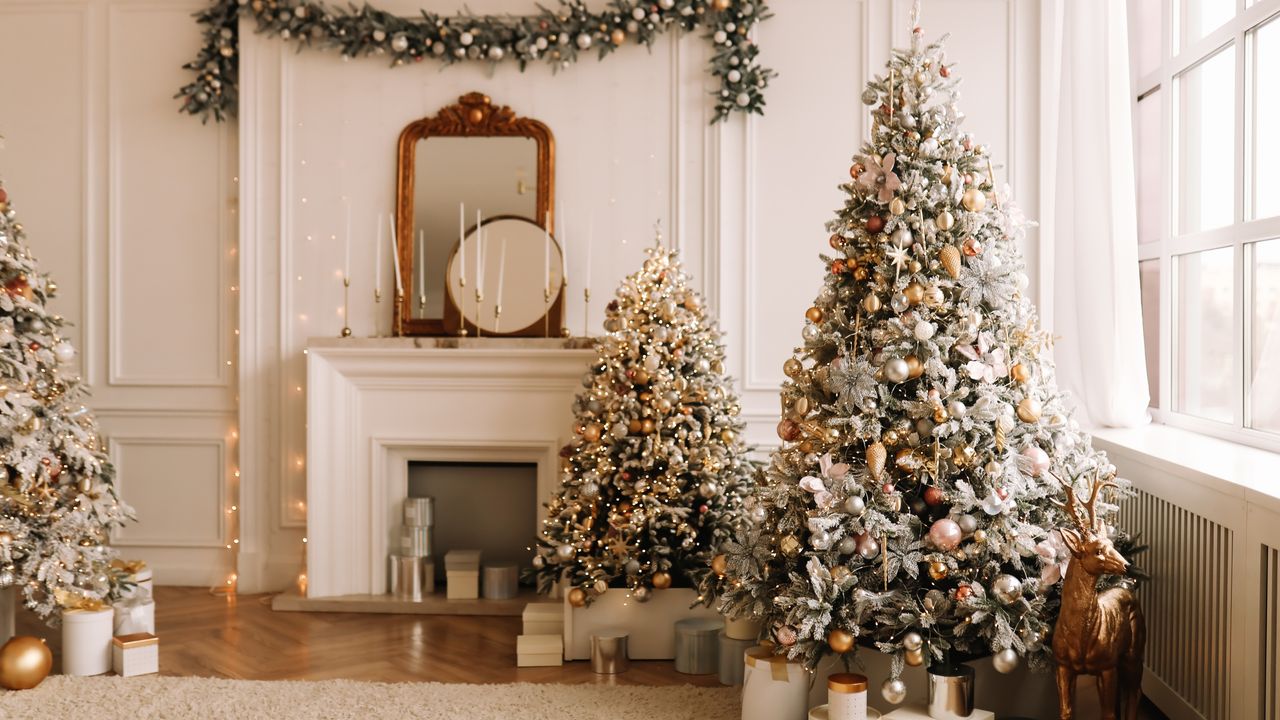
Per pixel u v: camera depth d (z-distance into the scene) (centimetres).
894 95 324
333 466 482
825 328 327
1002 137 479
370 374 480
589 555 407
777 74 483
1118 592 292
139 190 514
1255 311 339
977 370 310
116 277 516
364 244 502
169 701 345
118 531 516
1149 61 439
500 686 363
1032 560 319
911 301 312
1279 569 251
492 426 480
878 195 322
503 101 499
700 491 395
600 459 403
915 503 320
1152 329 435
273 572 506
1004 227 325
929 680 306
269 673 381
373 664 393
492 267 495
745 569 335
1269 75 327
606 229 496
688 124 492
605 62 495
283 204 502
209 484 516
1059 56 471
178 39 513
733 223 491
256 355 506
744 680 332
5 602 410
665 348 402
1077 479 316
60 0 514
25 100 516
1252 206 339
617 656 386
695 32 491
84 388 420
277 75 504
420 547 481
